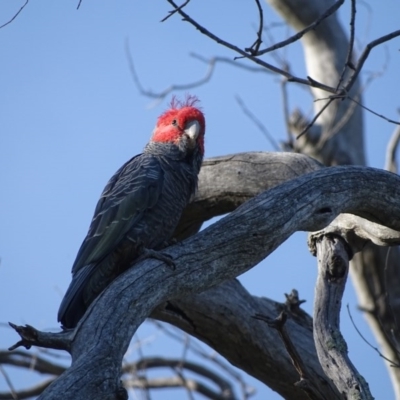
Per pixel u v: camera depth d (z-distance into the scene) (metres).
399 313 16.47
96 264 10.18
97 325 7.93
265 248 9.34
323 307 9.71
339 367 8.98
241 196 13.10
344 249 10.59
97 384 7.21
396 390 15.86
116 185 10.79
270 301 12.98
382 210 10.44
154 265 8.69
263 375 12.66
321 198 9.84
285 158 12.92
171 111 11.98
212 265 9.00
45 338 7.75
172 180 11.16
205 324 12.45
